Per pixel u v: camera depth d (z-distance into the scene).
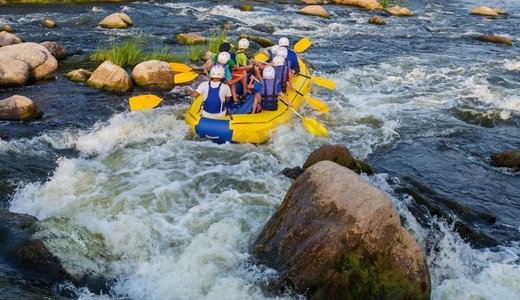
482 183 7.34
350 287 4.45
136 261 5.03
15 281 4.29
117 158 7.25
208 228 5.64
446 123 9.39
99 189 6.30
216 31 15.74
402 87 11.33
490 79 11.98
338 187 4.83
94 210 5.84
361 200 4.66
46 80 10.51
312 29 17.20
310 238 4.64
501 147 8.58
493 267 5.24
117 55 11.91
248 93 8.87
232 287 4.61
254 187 6.57
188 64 11.96
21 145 7.47
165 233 5.47
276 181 6.69
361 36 16.53
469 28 18.53
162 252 5.17
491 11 21.25
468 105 10.30
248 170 7.03
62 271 4.59
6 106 8.39
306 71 10.62
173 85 10.67
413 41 16.11
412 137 8.77
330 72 12.12
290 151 7.73
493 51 14.99
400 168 7.63
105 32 14.70
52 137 7.84
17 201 6.00
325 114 9.44
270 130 8.12
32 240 4.75
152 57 12.01
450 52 14.70
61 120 8.55
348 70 12.38
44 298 4.09
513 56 14.35
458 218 6.26
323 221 4.69
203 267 4.91
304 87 9.81
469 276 5.21
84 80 10.54
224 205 6.08
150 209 5.92
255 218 5.84
